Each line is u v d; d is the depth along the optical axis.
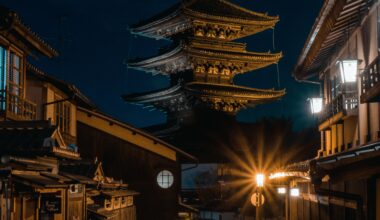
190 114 73.94
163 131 74.75
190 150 65.06
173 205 40.31
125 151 39.69
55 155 17.77
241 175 62.16
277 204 49.03
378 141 13.25
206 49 71.06
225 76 74.69
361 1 18.28
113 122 39.00
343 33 22.97
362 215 17.66
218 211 57.88
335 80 27.19
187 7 68.75
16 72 21.56
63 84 26.67
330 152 28.11
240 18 70.94
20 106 21.30
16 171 15.59
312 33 22.72
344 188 21.34
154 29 74.19
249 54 72.31
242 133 68.12
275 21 73.25
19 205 16.03
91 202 27.27
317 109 29.20
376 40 17.94
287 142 64.19
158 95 75.06
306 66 29.55
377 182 16.72
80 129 38.53
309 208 29.83
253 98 73.19
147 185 40.19
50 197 18.42
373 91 14.71
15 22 19.38
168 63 74.88
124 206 34.28
